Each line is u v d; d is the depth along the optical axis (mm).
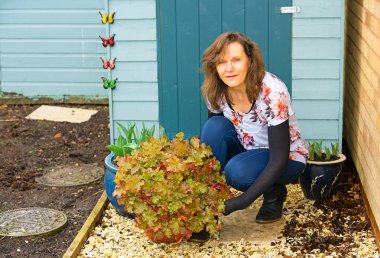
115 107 4852
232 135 4062
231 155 4129
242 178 3883
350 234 4043
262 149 3992
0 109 6508
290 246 3922
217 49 3783
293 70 4652
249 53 3783
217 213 3773
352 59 5074
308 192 4391
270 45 4633
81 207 4500
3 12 6469
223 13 4633
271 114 3799
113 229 4180
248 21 4621
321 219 4211
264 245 3945
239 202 3803
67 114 6352
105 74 6543
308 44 4609
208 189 3799
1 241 4066
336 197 4480
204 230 3941
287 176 4012
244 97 3893
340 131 4699
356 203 4391
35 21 6469
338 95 4660
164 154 3785
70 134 5879
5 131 5945
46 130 5973
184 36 4691
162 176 3705
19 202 4586
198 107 4785
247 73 3799
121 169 3785
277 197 4125
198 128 4812
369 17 4352
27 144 5648
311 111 4691
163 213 3734
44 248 4012
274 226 4141
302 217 4242
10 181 4891
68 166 5164
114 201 4262
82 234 4035
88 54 6508
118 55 4766
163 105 4809
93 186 4824
